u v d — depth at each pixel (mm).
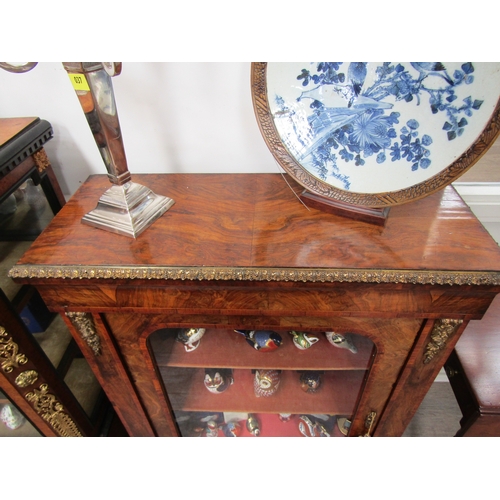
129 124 703
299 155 565
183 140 724
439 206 603
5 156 570
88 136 736
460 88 470
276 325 570
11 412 826
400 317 531
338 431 889
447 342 562
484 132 473
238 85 649
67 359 792
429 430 1082
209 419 935
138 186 588
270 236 543
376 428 767
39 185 687
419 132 507
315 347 691
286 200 627
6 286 631
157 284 496
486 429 687
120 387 692
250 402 796
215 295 518
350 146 542
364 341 669
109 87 476
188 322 575
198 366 678
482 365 708
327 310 529
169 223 575
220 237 542
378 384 655
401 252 504
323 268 477
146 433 830
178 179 691
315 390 790
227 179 689
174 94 663
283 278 473
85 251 518
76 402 801
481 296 487
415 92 489
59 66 645
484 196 833
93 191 651
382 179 544
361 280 467
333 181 569
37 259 504
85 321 564
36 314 736
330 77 510
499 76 448
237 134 711
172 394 787
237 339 714
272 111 543
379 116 513
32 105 696
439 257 493
